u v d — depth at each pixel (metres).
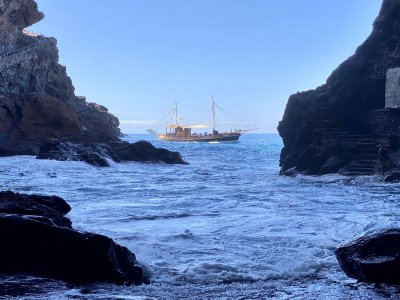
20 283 5.70
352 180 24.09
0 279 5.82
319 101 30.88
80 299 5.28
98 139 44.59
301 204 14.89
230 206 14.26
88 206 13.73
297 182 24.48
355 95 29.56
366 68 30.14
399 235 6.62
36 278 5.95
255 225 10.77
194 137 130.25
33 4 52.25
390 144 25.25
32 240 6.41
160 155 43.34
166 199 15.97
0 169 28.02
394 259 6.35
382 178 23.70
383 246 6.59
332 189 20.36
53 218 8.07
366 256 6.56
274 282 6.59
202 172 33.44
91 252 6.40
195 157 59.75
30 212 7.88
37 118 42.03
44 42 50.03
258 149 87.56
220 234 9.72
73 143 40.00
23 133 41.16
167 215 12.22
